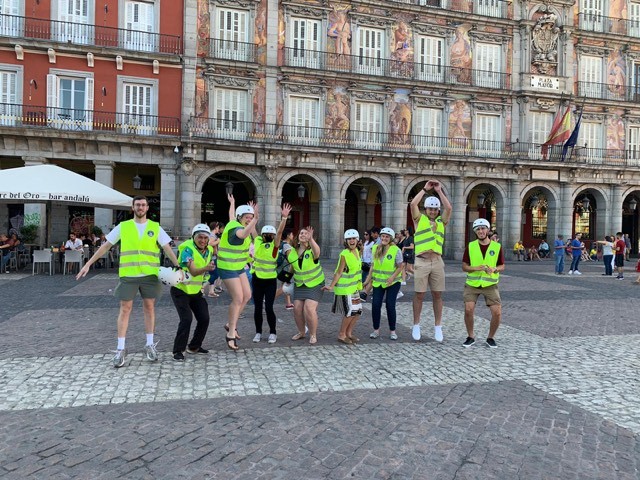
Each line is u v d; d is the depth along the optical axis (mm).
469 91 33688
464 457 4711
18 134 25125
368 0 31531
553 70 35625
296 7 30578
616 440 5156
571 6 35781
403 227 32469
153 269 7504
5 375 6883
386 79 31750
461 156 32906
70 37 26906
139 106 27984
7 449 4695
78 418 5453
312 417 5605
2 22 25984
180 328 7762
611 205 37312
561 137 33500
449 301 14734
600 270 27625
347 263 9062
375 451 4793
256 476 4277
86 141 26391
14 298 13750
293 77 30531
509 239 35031
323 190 31156
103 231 27188
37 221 26062
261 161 29516
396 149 32156
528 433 5285
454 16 33375
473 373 7457
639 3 37938
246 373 7195
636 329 11062
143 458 4559
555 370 7699
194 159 28078
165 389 6426
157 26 28281
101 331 9758
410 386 6785
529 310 13391
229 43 29453
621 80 37469
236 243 8422
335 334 10023
